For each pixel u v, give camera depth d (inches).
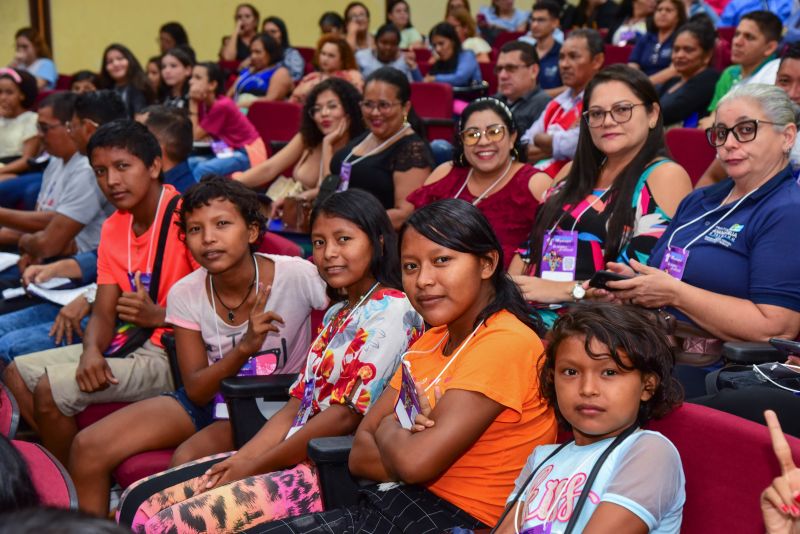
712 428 56.6
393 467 63.6
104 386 103.3
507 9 360.8
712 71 177.2
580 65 161.3
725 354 78.5
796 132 85.9
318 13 422.3
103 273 111.1
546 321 96.7
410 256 67.2
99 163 107.3
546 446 62.6
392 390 72.8
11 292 135.6
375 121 144.0
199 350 96.0
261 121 209.6
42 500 43.9
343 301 87.7
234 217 91.8
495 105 115.6
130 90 249.8
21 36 325.4
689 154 134.4
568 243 100.6
